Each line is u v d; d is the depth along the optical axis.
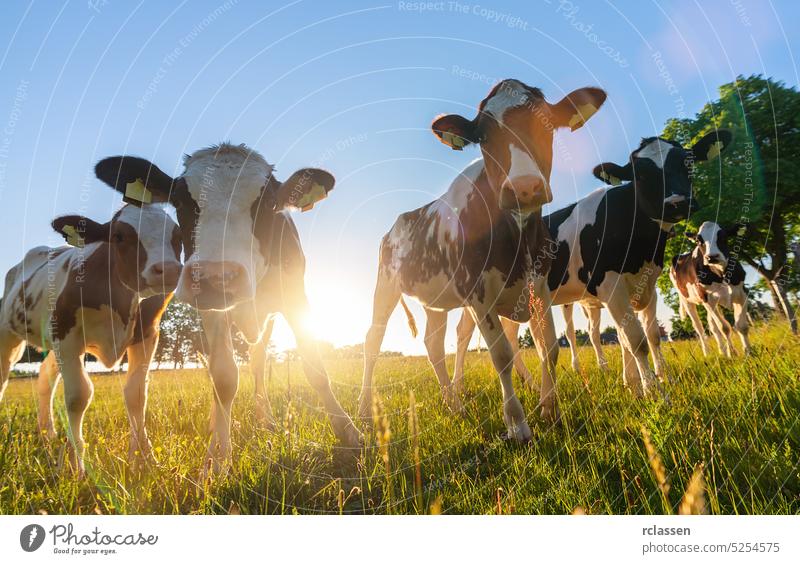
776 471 2.65
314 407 5.60
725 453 2.94
